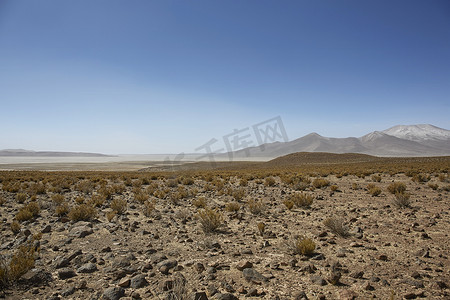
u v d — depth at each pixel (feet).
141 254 21.72
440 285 14.93
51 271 17.92
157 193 63.36
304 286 15.30
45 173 170.71
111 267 18.42
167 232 29.27
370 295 14.07
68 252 22.17
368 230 28.40
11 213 40.88
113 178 114.93
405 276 16.52
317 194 60.23
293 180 92.27
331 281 15.51
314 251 21.66
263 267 18.38
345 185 78.89
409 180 89.97
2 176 129.49
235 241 25.22
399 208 41.57
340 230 26.27
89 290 15.06
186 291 14.07
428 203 45.65
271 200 53.01
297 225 31.53
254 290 14.34
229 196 61.21
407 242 23.79
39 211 40.70
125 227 31.63
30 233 28.02
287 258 20.27
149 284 15.75
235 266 18.70
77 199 51.75
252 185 85.66
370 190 59.00
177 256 21.17
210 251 22.16
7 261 17.97
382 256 19.54
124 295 14.39
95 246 23.97
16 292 14.73
